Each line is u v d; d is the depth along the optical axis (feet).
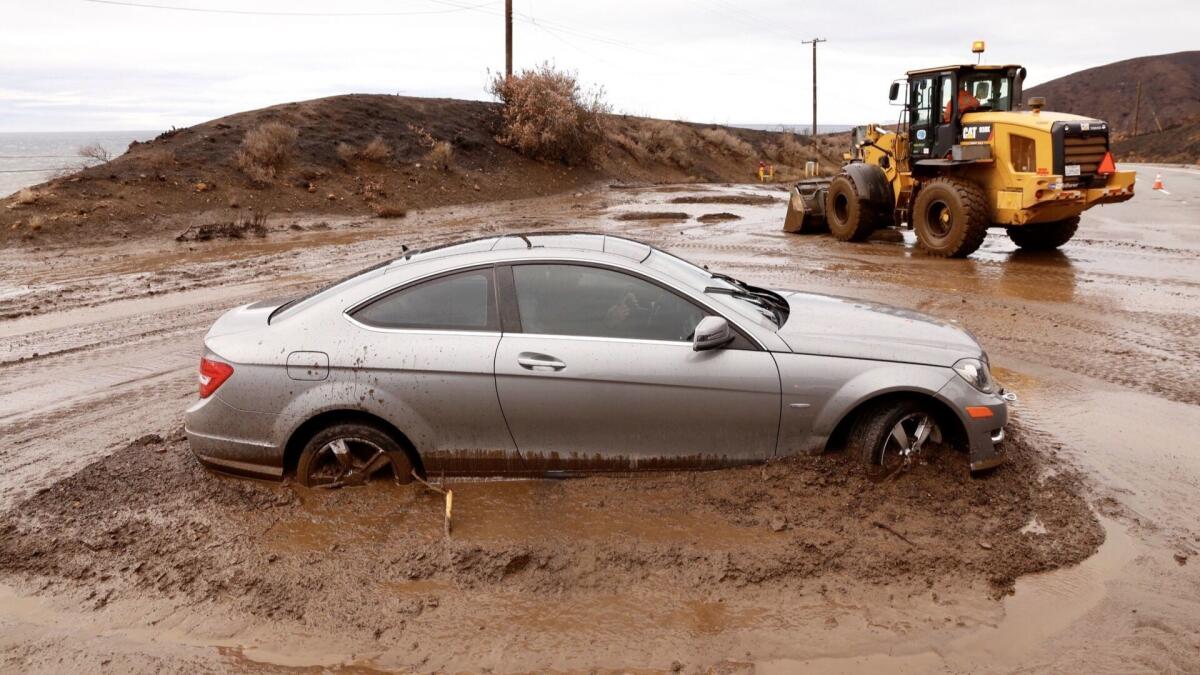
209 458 15.16
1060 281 36.81
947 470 14.69
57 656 11.15
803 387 14.08
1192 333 26.76
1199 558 12.69
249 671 10.77
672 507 14.06
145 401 21.38
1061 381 21.63
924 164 47.09
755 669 10.51
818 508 13.91
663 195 99.40
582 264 14.61
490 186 97.25
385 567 12.90
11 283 41.47
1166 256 44.19
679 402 14.16
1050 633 11.03
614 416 14.25
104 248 54.13
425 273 14.79
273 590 12.46
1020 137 42.73
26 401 21.68
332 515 14.37
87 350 27.02
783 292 17.66
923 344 14.66
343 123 100.12
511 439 14.51
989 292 34.14
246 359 14.60
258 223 62.90
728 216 67.87
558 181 108.88
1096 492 14.87
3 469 17.10
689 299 14.43
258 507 14.67
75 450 18.03
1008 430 17.78
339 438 14.84
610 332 14.35
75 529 14.37
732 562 12.65
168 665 10.91
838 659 10.65
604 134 127.95
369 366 14.30
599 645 11.07
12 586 12.82
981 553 12.79
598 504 14.21
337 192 79.61
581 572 12.61
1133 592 11.86
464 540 13.39
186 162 76.02
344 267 43.80
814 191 55.11
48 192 62.80
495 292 14.56
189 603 12.25
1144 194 88.94
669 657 10.80
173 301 35.24
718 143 165.17
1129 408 19.40
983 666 10.44
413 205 82.69
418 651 11.07
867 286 35.60
